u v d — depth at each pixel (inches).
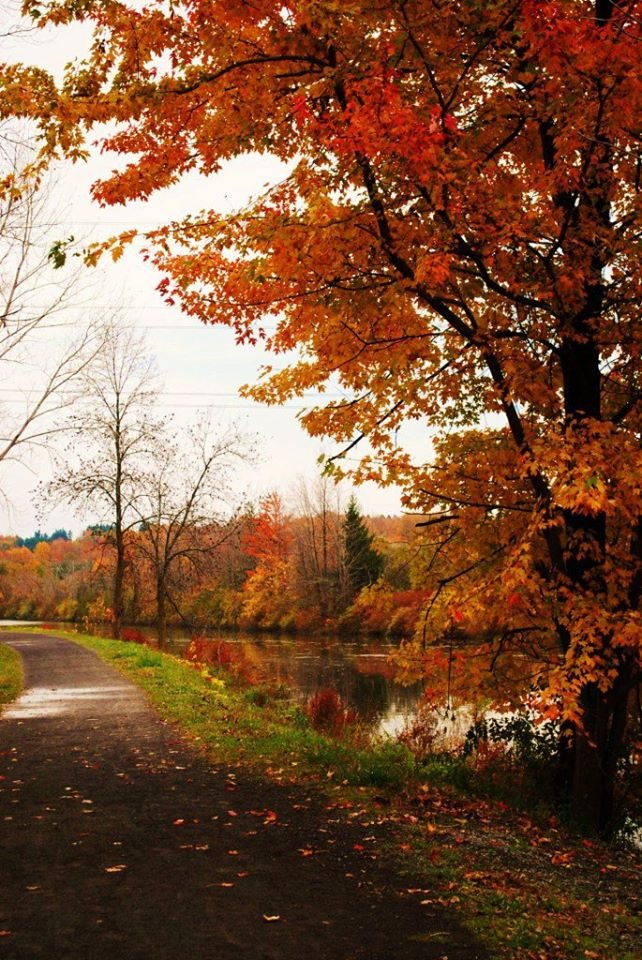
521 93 304.7
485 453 403.9
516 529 403.9
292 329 346.9
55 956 160.1
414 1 263.6
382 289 313.1
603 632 302.0
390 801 307.3
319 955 163.2
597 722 354.3
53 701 568.7
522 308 345.4
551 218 338.6
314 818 271.9
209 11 268.4
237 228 306.7
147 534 1428.4
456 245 305.3
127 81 284.5
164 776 331.3
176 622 2262.6
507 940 175.0
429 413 398.3
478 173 309.6
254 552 2618.1
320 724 611.2
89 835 245.8
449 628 440.1
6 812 272.1
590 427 300.2
